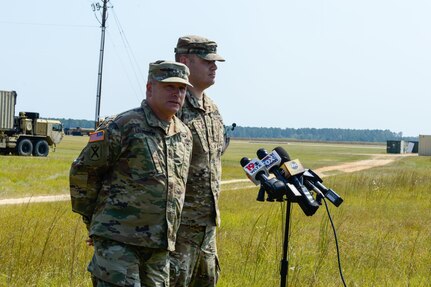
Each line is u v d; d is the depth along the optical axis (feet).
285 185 17.04
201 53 19.13
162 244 16.40
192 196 18.66
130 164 16.38
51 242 29.84
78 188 16.67
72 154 154.40
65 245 30.14
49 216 43.88
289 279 25.75
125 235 16.16
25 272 24.11
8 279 23.11
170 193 16.60
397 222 47.44
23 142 138.21
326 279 26.76
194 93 19.13
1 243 28.04
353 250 33.40
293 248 32.09
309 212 17.16
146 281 16.51
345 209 54.70
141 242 16.19
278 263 28.17
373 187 75.31
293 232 38.11
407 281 27.14
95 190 16.71
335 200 17.89
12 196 66.54
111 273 15.97
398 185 80.28
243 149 307.37
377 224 45.85
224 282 24.97
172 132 16.97
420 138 280.72
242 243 33.32
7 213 45.50
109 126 16.46
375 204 59.93
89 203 16.79
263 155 18.22
